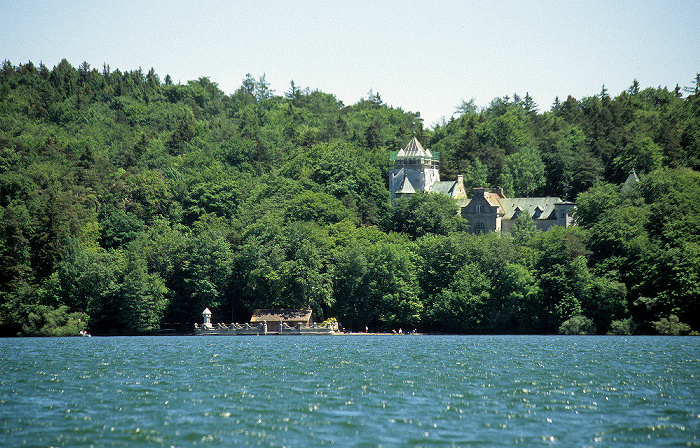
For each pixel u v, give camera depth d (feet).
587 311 610.24
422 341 525.34
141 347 465.47
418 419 209.46
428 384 273.13
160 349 446.19
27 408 226.17
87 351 428.97
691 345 455.22
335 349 440.04
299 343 507.30
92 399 241.55
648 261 593.83
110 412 219.82
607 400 238.68
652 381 280.92
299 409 223.92
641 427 199.52
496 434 192.13
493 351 416.87
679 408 225.35
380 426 200.75
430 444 182.50
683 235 604.08
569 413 217.77
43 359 373.20
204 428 199.11
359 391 256.73
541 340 523.29
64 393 253.65
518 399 240.53
